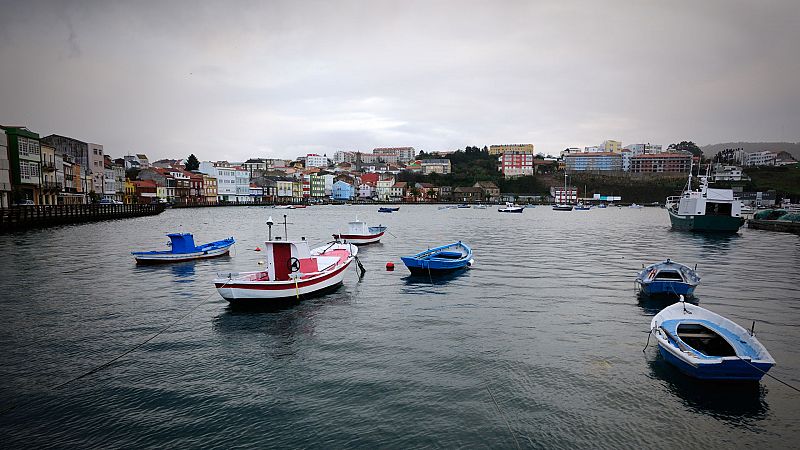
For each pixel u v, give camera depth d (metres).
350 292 27.42
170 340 19.09
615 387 14.59
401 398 13.95
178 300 25.77
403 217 119.19
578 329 20.23
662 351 16.31
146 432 12.27
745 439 11.95
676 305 17.98
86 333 20.02
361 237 53.34
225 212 135.12
